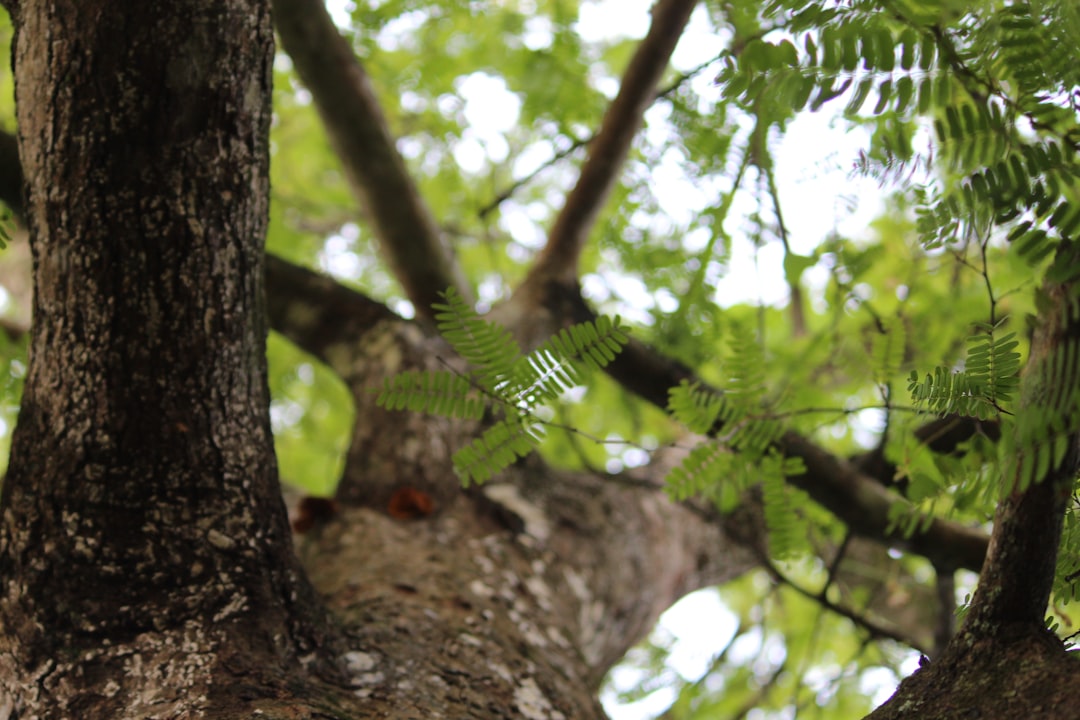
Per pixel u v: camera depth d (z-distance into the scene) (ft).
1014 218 4.10
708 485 5.20
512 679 5.21
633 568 6.67
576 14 7.68
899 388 6.41
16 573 4.68
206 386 4.76
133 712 4.55
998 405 4.11
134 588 4.70
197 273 4.68
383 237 7.11
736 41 5.20
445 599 5.55
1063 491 3.96
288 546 4.97
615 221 7.77
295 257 10.46
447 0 7.47
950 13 4.14
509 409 4.45
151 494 4.74
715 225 6.05
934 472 5.38
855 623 6.73
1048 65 4.11
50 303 4.69
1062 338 3.85
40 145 4.59
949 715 4.03
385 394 4.49
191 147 4.60
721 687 8.83
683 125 6.43
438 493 6.30
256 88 4.66
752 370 4.99
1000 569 4.06
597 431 10.53
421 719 4.81
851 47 4.05
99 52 4.51
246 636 4.75
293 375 10.48
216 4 4.54
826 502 6.33
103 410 4.70
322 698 4.74
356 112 6.65
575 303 7.24
